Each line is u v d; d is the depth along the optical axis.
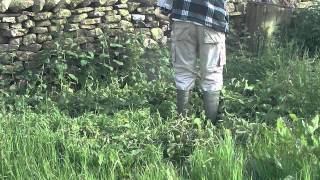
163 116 3.94
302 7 6.42
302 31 5.91
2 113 3.73
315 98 4.00
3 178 2.98
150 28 5.11
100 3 4.71
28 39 4.34
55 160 3.09
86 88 4.39
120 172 3.05
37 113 3.89
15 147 3.22
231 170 2.88
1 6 4.12
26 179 2.94
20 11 4.27
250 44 5.84
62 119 3.65
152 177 2.87
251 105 3.96
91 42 4.69
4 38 4.28
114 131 3.50
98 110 3.97
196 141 3.26
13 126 3.46
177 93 3.83
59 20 4.49
